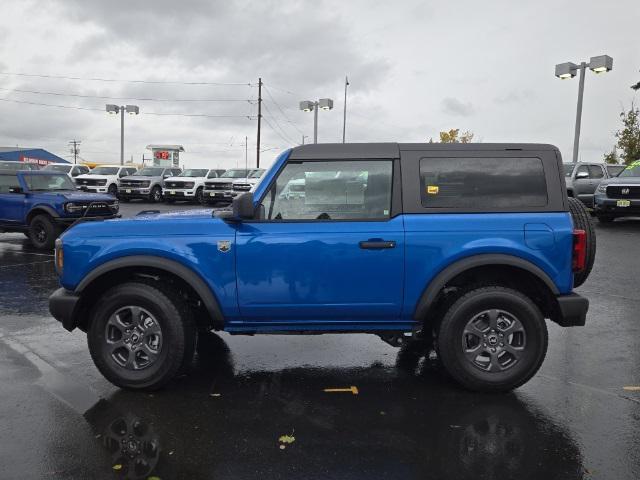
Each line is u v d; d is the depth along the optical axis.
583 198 18.52
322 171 4.08
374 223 3.99
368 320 4.13
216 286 4.02
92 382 4.34
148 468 3.06
